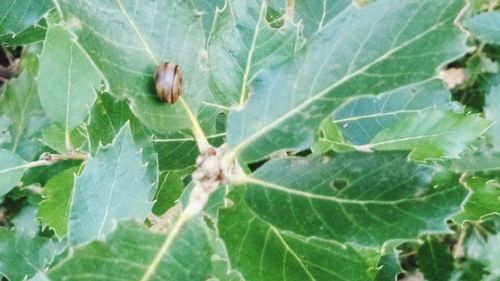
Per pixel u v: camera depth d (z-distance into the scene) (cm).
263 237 10
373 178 9
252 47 12
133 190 12
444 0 9
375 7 9
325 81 9
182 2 11
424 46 9
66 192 15
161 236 10
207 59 12
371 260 13
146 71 11
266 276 10
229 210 10
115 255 9
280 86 10
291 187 10
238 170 10
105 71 10
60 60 14
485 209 14
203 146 11
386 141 14
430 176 9
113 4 10
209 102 13
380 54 9
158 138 14
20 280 15
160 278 9
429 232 9
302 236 10
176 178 14
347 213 9
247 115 10
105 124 13
